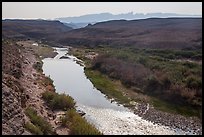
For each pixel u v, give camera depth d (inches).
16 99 867.4
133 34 4975.4
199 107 1136.2
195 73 1414.9
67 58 2883.9
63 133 812.0
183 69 1487.5
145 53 2445.9
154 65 1680.6
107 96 1348.4
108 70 1854.1
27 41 4926.2
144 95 1349.7
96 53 3024.1
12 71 1305.4
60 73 1969.7
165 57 2273.6
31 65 2048.5
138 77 1535.4
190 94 1197.7
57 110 1027.9
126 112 1115.3
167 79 1337.4
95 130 838.5
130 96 1342.3
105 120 1013.8
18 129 703.1
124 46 3722.9
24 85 1217.4
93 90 1471.5
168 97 1255.5
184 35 3941.9
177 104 1198.3
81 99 1289.4
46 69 2138.3
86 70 2032.5
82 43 4790.8
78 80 1727.4
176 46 3235.7
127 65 1802.4
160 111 1129.4
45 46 4163.4
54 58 2908.5
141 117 1059.3
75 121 870.4
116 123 986.1
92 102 1242.6
